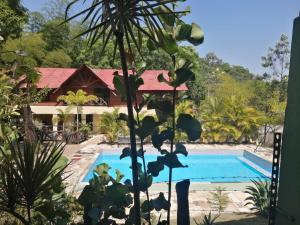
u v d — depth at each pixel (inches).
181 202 130.8
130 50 135.4
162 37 123.9
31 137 148.0
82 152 749.9
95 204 141.9
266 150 812.0
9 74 632.4
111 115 916.0
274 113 914.7
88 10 107.0
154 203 143.6
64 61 1497.3
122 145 858.1
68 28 1632.6
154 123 140.1
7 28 743.1
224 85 1584.6
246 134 909.8
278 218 118.3
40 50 1238.3
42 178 127.5
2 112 347.6
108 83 1157.1
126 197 141.6
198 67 1710.1
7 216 165.6
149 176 148.0
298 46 107.7
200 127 137.6
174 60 140.0
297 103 108.0
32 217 159.9
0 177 131.5
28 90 694.5
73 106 1053.2
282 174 116.5
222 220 280.7
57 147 148.6
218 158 816.3
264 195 311.3
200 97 1637.6
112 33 113.9
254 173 683.4
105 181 159.5
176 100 144.6
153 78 1136.8
